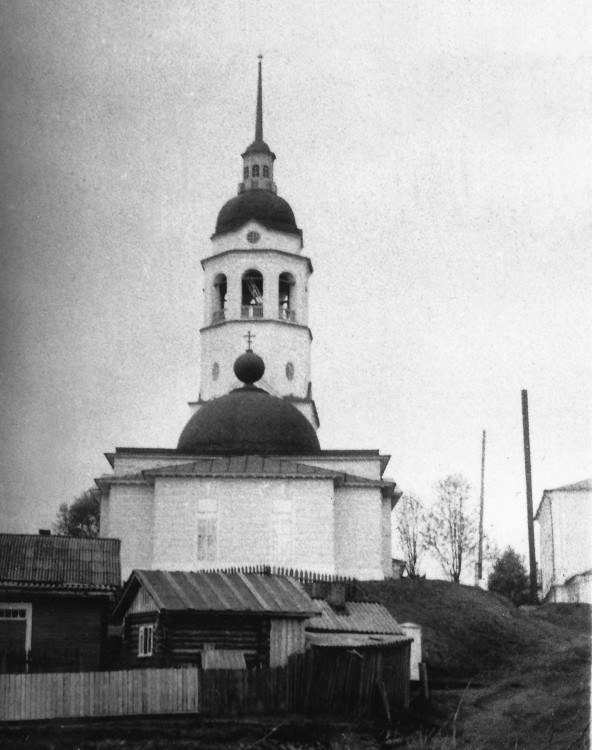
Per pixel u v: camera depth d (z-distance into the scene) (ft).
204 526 165.89
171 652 96.48
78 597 102.83
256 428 190.29
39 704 83.51
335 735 85.81
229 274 217.77
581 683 108.88
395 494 186.39
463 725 93.40
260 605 99.14
